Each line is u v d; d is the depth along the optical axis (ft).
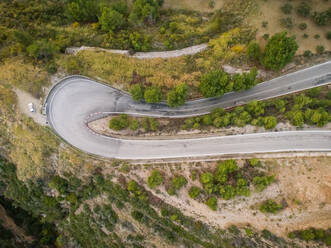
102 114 200.54
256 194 164.76
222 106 206.18
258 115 185.16
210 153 185.47
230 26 217.77
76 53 206.80
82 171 189.06
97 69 199.31
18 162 202.49
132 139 194.39
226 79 181.57
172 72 201.67
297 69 205.67
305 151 174.81
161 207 176.96
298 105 177.37
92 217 203.10
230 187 160.45
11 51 199.11
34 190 208.64
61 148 192.75
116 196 187.21
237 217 166.09
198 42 214.69
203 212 170.71
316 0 209.97
